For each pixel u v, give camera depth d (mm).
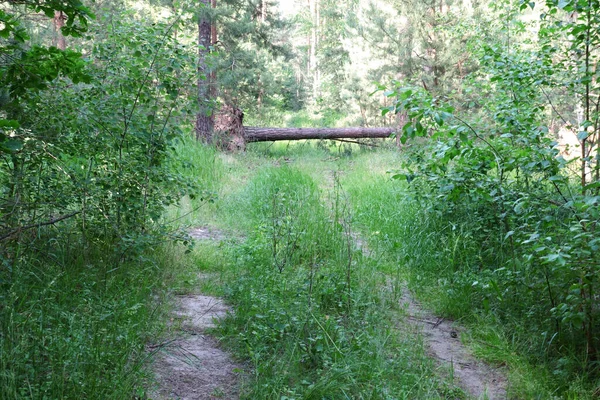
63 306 3885
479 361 4336
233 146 14758
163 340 4191
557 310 4316
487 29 9539
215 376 3793
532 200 4641
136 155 5676
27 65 3744
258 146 17141
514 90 5500
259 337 4023
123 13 5727
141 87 5426
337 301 4996
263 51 21281
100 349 3377
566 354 4270
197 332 4414
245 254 5922
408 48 16234
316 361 3902
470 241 6172
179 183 5918
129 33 5598
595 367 4039
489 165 5320
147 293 4785
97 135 5250
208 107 6102
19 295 3826
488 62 5871
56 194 5031
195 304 4992
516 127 5195
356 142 17609
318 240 6512
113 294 4457
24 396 2891
